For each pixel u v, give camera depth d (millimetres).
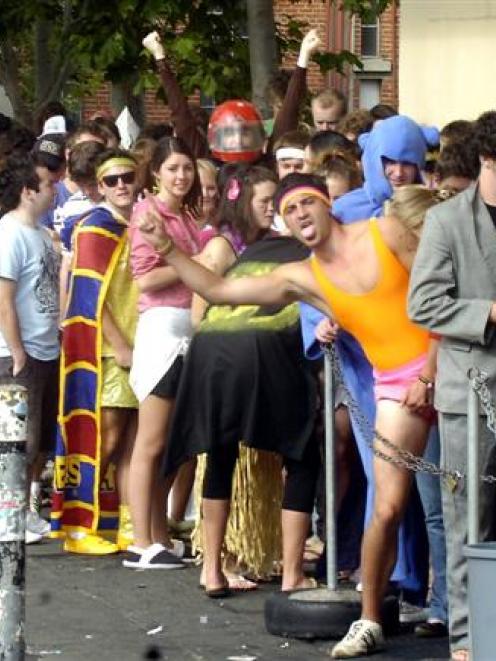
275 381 16859
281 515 17922
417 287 14125
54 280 20281
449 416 14211
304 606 15758
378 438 14719
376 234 14688
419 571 16203
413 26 24719
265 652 15383
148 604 17281
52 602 17406
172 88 24156
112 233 19844
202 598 17547
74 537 19969
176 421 17297
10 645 13688
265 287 14961
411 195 14789
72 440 19969
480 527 14156
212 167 19359
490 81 23750
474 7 23844
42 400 20438
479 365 14047
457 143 15836
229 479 17484
